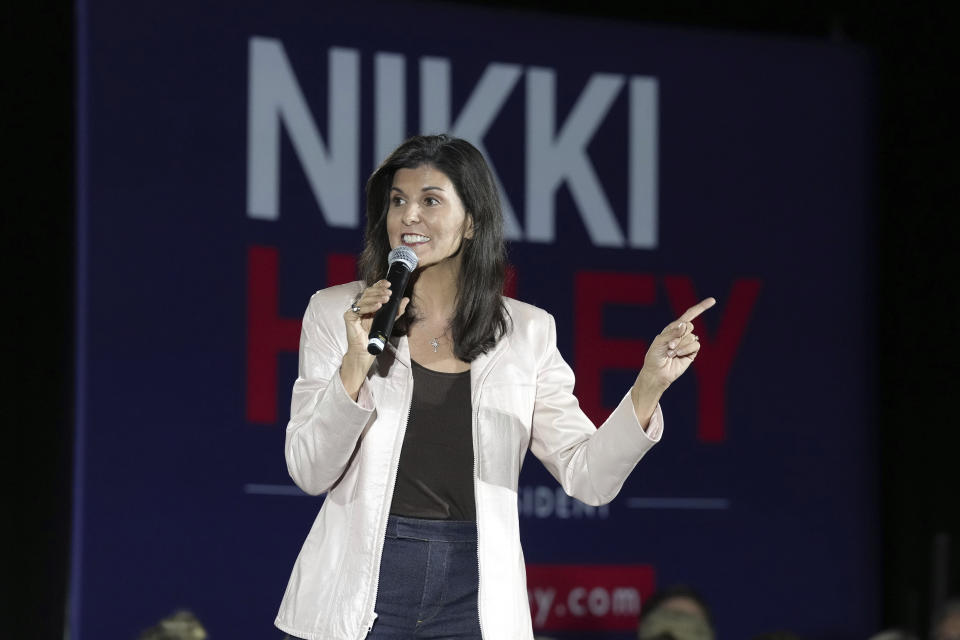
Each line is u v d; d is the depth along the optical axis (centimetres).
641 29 1562
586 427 675
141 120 1364
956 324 1616
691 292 1541
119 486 1317
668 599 1273
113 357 1329
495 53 1509
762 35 1602
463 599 614
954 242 1620
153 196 1362
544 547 1444
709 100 1574
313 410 622
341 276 1425
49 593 1298
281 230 1408
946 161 1620
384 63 1469
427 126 1479
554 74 1526
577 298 1501
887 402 1596
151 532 1323
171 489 1333
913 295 1611
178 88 1383
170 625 1155
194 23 1395
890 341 1603
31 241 1320
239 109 1405
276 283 1397
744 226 1570
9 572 1289
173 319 1354
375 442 616
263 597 1354
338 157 1440
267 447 1371
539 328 677
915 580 1576
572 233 1509
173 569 1326
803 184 1595
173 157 1372
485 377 641
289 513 1371
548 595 1438
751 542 1524
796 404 1562
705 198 1560
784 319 1570
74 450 1309
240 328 1377
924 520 1588
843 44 1625
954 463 1602
